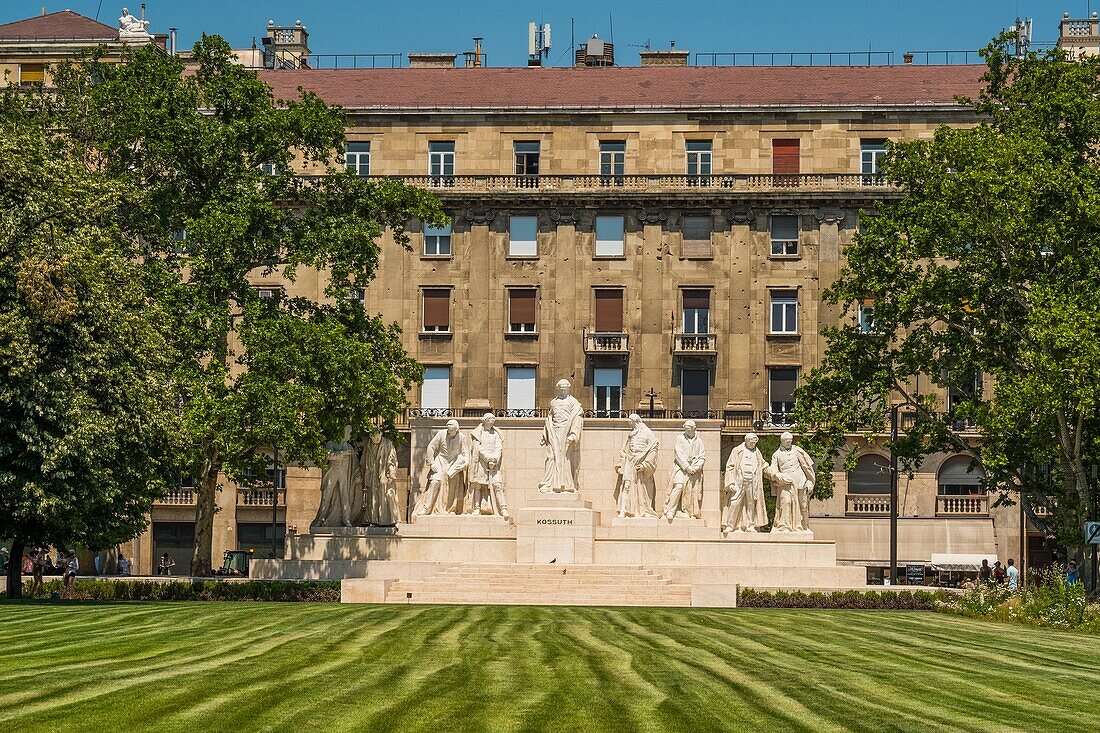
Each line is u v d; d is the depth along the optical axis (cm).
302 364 5500
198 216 5881
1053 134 5688
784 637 3416
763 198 8462
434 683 2439
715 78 8875
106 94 5919
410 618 3800
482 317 8569
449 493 5650
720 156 8550
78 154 6066
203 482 5784
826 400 5894
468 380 8556
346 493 5653
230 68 6025
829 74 8869
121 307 4778
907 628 3803
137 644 2961
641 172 8588
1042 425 5147
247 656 2770
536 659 2805
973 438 8225
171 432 4838
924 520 7850
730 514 5581
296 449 5525
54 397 4459
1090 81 5797
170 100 5862
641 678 2558
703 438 5700
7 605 4184
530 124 8619
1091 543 4644
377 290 8606
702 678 2572
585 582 5131
